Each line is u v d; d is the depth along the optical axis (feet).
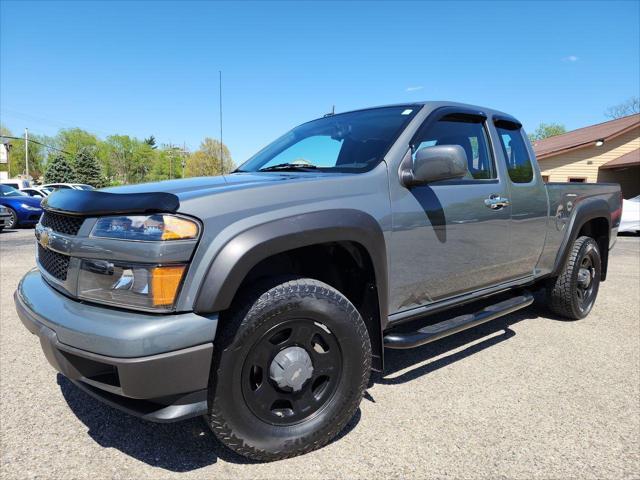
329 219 7.09
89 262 6.47
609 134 66.74
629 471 6.86
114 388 6.20
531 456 7.22
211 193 6.54
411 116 9.52
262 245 6.38
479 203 9.94
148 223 6.10
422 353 11.65
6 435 7.73
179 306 6.05
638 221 41.57
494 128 11.22
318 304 6.94
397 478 6.68
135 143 335.67
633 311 15.61
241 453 6.75
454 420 8.31
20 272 21.45
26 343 12.05
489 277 10.69
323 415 7.22
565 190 13.17
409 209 8.45
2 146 105.91
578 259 13.69
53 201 7.40
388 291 8.18
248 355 6.56
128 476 6.70
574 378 10.12
